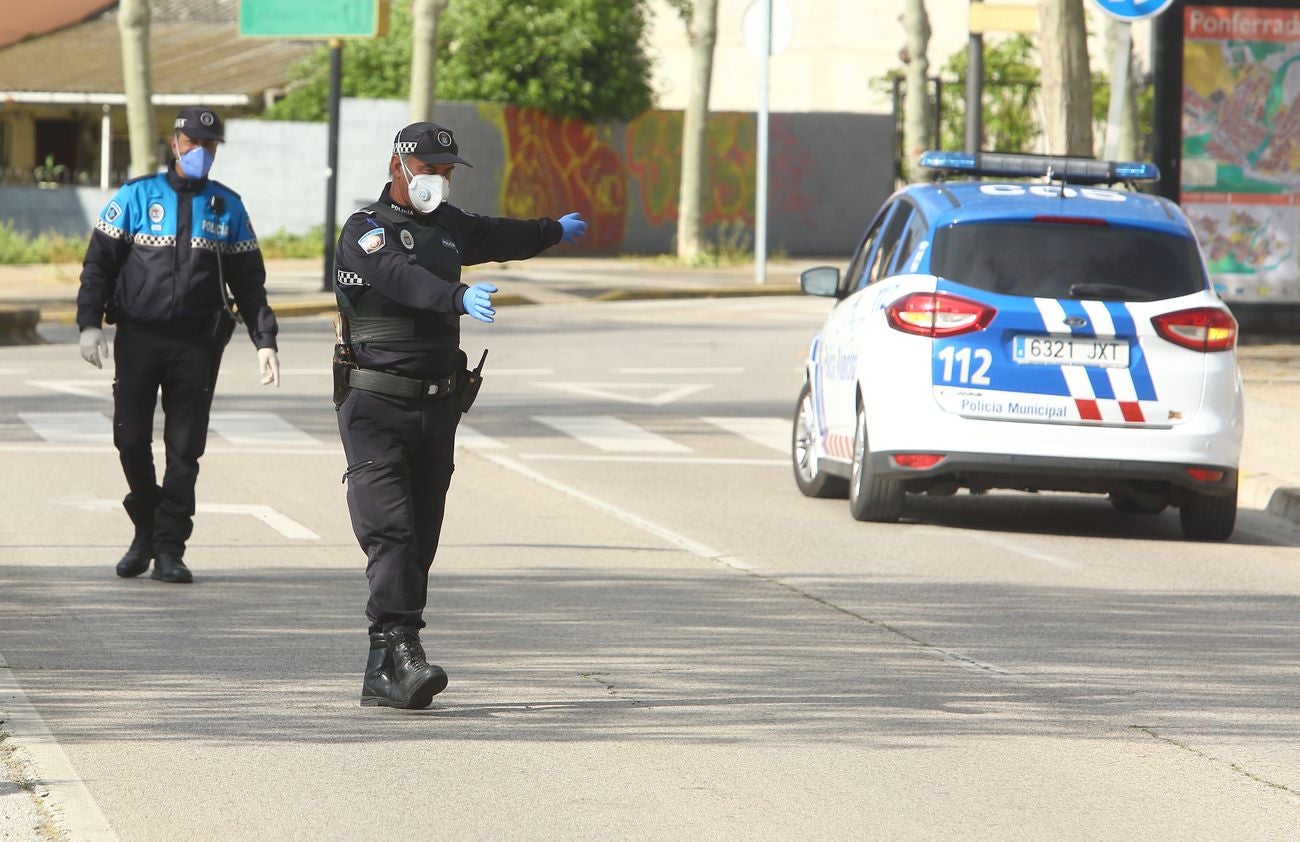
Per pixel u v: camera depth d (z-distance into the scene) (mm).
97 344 30078
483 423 53656
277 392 59312
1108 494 41438
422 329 22469
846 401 39250
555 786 19422
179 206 30156
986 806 18969
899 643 27125
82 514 37219
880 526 38406
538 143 141625
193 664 24844
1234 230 69438
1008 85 145000
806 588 31344
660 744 21156
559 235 23750
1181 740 21844
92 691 23266
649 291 108188
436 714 22422
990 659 26156
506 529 36844
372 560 22672
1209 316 36719
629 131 146375
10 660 24859
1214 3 68125
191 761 20188
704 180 131625
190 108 30078
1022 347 36375
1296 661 26609
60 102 146375
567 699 23266
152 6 169625
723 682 24312
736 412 57719
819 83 190875
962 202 37719
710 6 129500
